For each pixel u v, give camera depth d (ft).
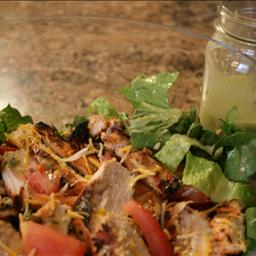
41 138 1.75
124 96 2.05
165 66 2.30
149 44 2.40
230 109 1.85
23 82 2.18
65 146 1.75
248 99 1.87
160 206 1.60
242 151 1.73
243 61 1.88
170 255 1.53
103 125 1.81
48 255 1.43
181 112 1.85
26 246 1.44
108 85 2.21
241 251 1.50
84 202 1.54
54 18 2.22
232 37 1.89
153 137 1.76
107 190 1.58
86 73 2.27
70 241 1.45
